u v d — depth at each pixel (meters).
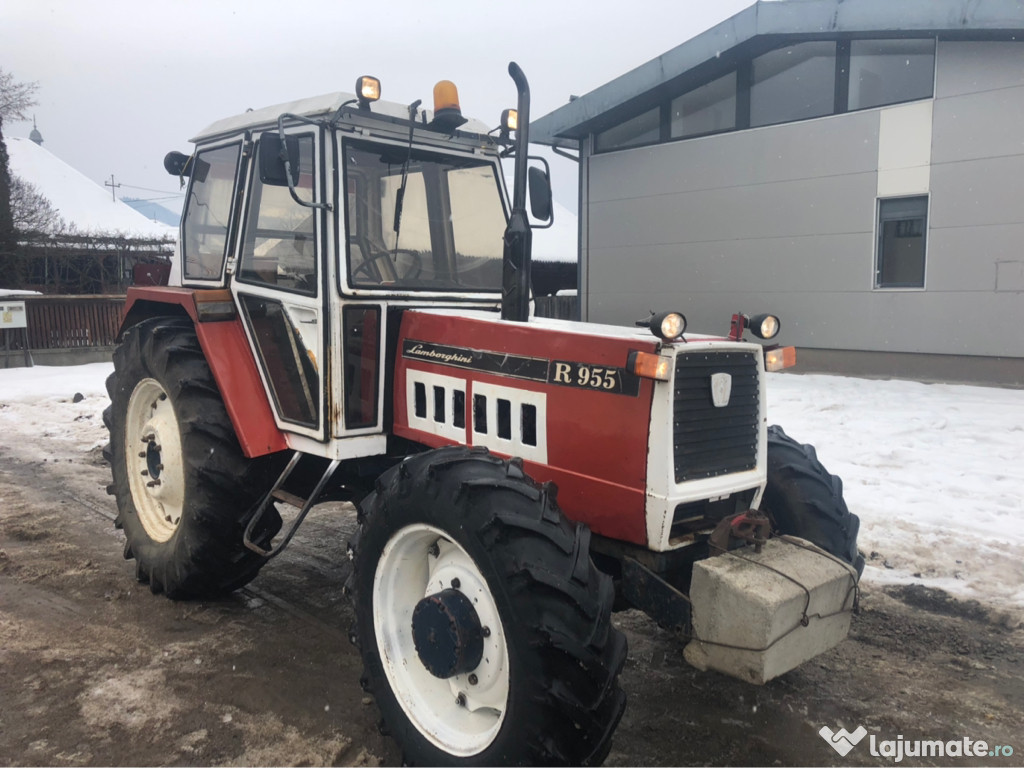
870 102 10.15
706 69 11.28
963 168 9.43
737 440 2.67
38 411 9.08
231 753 2.59
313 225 3.18
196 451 3.50
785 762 2.56
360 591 2.65
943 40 9.41
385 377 3.28
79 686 3.00
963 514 4.82
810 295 10.90
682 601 2.42
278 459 3.67
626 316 12.90
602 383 2.54
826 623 2.46
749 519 2.54
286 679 3.08
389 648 2.58
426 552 2.62
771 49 10.89
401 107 3.35
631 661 3.24
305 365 3.29
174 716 2.80
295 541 4.78
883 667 3.18
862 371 10.55
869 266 10.31
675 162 12.02
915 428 7.12
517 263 3.12
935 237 9.72
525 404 2.76
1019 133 9.02
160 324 3.93
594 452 2.56
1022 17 8.51
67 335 13.76
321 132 3.12
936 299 9.80
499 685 2.33
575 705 2.04
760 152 11.11
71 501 5.60
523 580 2.12
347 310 3.15
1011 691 2.99
